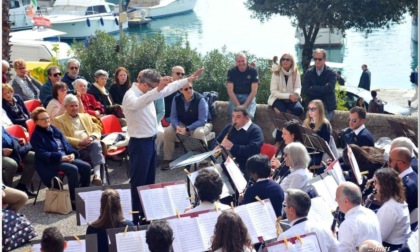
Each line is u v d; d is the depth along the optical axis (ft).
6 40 55.88
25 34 136.46
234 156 38.78
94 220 29.04
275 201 29.50
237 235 24.04
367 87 104.88
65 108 41.37
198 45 174.40
